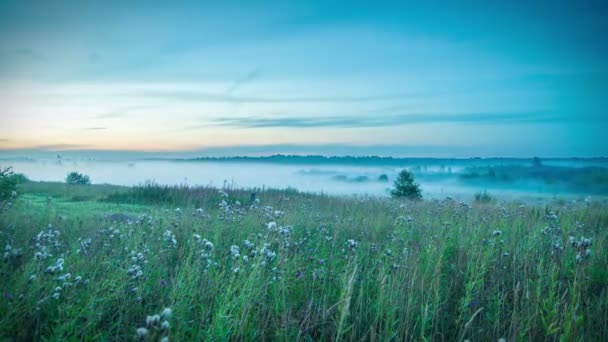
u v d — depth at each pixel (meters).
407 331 3.62
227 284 4.21
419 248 6.36
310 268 5.34
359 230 9.02
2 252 4.59
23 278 3.69
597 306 4.22
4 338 3.03
